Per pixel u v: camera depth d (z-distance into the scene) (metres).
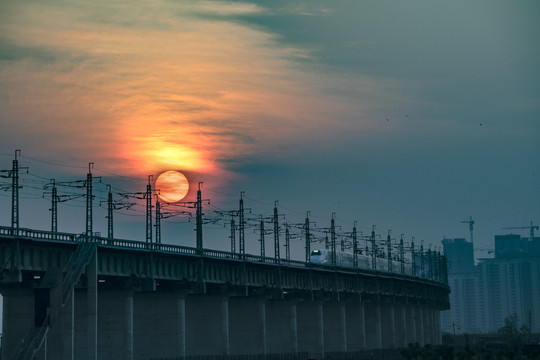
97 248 173.25
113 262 179.75
